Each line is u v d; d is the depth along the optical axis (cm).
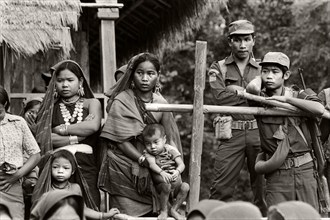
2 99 948
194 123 934
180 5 1456
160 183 931
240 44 1089
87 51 1515
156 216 962
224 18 2527
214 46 2517
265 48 2450
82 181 952
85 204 953
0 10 1126
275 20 2502
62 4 1157
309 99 952
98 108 1009
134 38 1664
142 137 959
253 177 1095
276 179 959
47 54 1484
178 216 931
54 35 1147
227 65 1099
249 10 2520
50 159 943
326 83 2308
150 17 1551
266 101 941
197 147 934
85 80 1012
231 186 1088
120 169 957
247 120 1078
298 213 644
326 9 2311
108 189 966
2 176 944
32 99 1131
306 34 2355
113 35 1225
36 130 993
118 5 1219
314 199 959
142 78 963
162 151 944
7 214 733
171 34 1528
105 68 1223
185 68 2559
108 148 971
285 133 952
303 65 2347
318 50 2319
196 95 934
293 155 957
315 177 963
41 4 1148
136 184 951
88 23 1523
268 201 965
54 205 714
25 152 962
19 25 1131
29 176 999
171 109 936
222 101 1081
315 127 962
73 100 1006
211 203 671
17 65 1477
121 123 960
